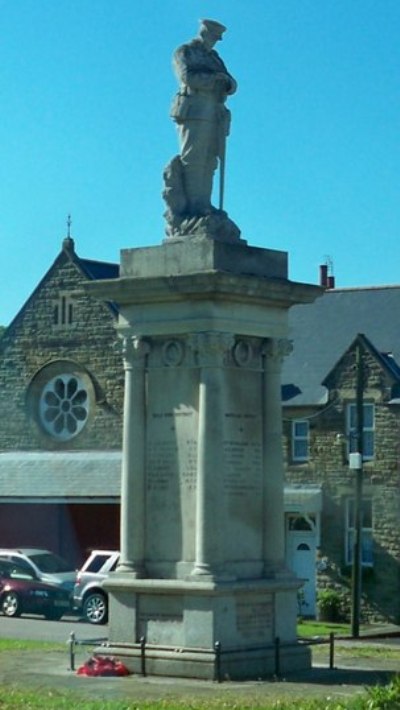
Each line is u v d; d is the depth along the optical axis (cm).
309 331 5669
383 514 5184
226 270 2558
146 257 2633
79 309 5675
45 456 5688
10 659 2828
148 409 2627
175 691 2333
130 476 2623
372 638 4350
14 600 4659
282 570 2620
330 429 5328
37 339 5769
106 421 5597
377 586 5147
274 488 2631
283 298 2648
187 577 2533
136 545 2612
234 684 2428
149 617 2578
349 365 5316
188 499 2572
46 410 5753
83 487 5522
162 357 2614
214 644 2494
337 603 5200
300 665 2630
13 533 5700
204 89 2692
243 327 2595
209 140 2689
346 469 5275
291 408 5394
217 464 2525
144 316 2628
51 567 4728
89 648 2955
